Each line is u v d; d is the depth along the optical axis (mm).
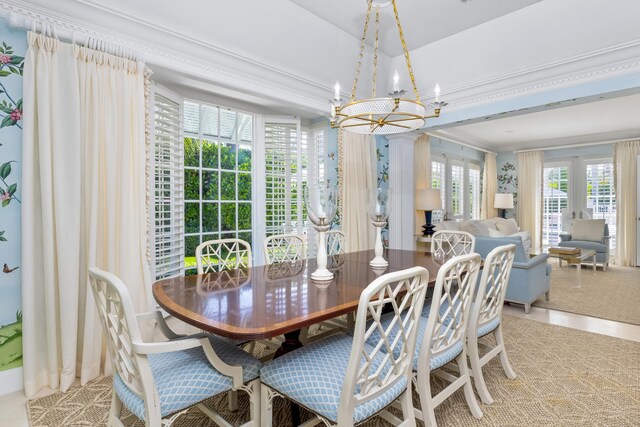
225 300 1520
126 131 2305
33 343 2020
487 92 3635
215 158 3629
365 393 1212
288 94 3500
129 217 2324
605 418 1770
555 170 7445
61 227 2059
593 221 6238
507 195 7543
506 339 2834
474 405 1798
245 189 3898
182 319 1331
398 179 4387
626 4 2604
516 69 3336
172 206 3064
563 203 7344
